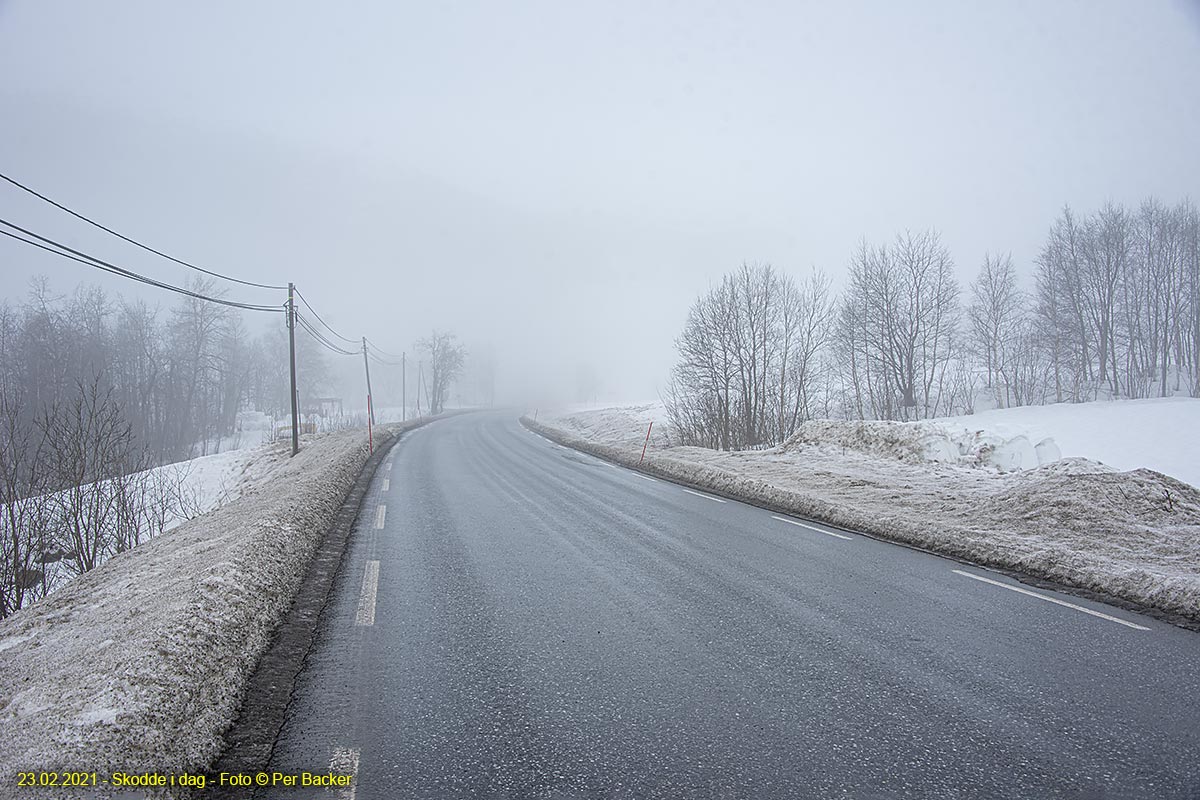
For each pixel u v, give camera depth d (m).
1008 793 3.08
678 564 7.69
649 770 3.27
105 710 3.36
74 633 5.40
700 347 32.50
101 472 14.38
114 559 9.63
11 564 12.14
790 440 19.92
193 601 5.04
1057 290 52.53
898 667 4.66
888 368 46.97
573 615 5.82
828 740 3.60
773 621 5.67
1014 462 14.75
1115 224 50.72
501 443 30.03
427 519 10.66
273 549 7.07
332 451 22.78
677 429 34.91
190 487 24.06
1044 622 5.68
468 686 4.30
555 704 4.04
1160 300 53.91
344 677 4.42
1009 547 7.79
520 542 8.90
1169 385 51.44
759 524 10.24
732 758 3.39
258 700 4.04
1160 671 4.62
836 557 8.05
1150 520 8.98
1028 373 56.50
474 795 3.03
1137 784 3.18
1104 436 26.44
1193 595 5.98
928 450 16.05
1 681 4.53
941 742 3.58
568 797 3.02
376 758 3.36
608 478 16.50
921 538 8.78
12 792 2.68
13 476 12.55
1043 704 4.07
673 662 4.74
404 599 6.28
